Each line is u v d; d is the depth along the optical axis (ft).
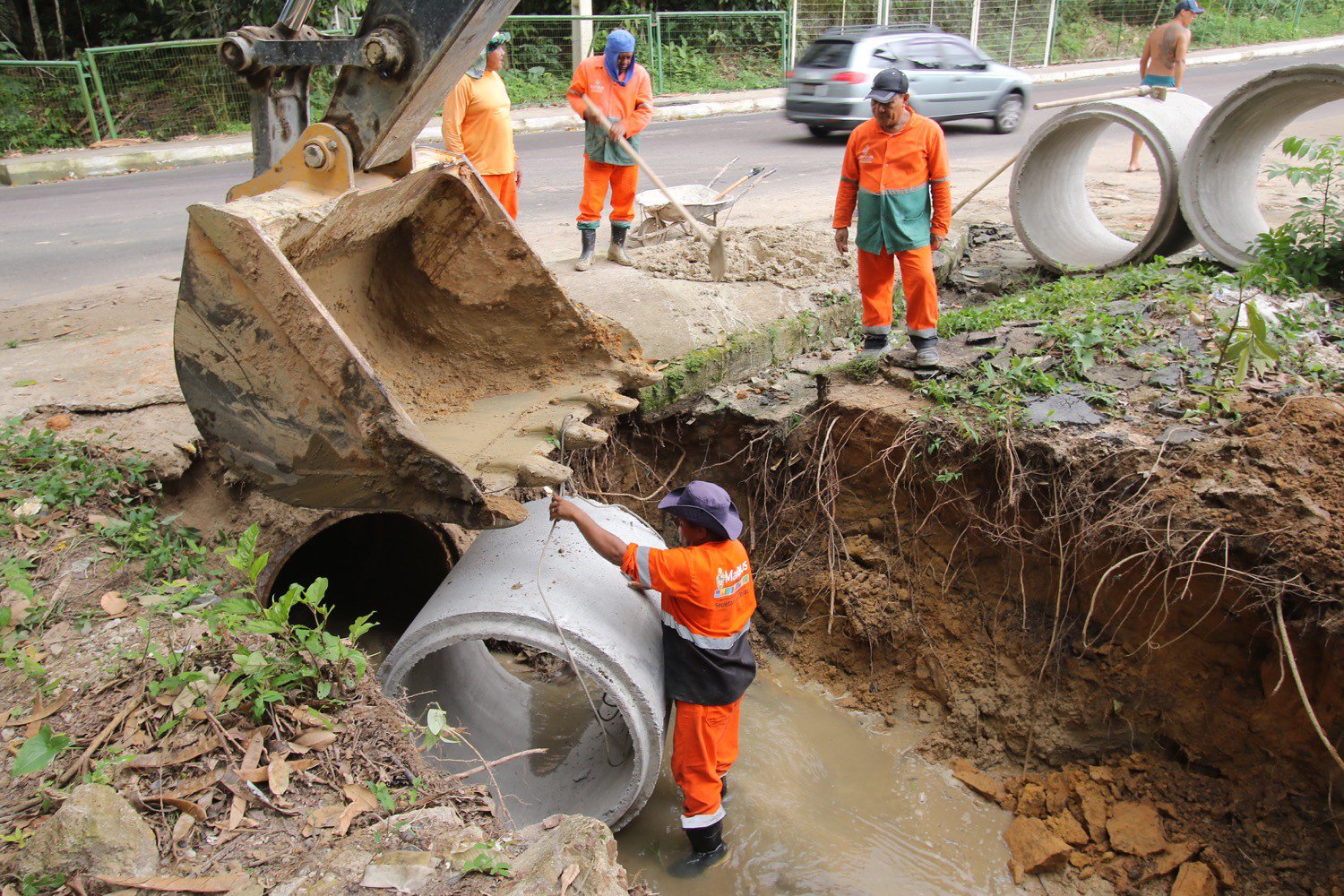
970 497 16.94
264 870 8.61
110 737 9.90
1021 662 16.46
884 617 17.92
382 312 15.17
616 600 14.26
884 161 17.29
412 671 14.74
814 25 75.97
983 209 32.42
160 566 13.52
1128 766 15.23
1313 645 13.44
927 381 18.06
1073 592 15.90
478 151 23.79
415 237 14.89
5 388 16.83
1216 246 21.76
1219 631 14.38
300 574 17.66
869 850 14.88
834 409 18.35
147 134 55.88
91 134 54.19
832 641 18.51
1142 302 19.84
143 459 15.06
